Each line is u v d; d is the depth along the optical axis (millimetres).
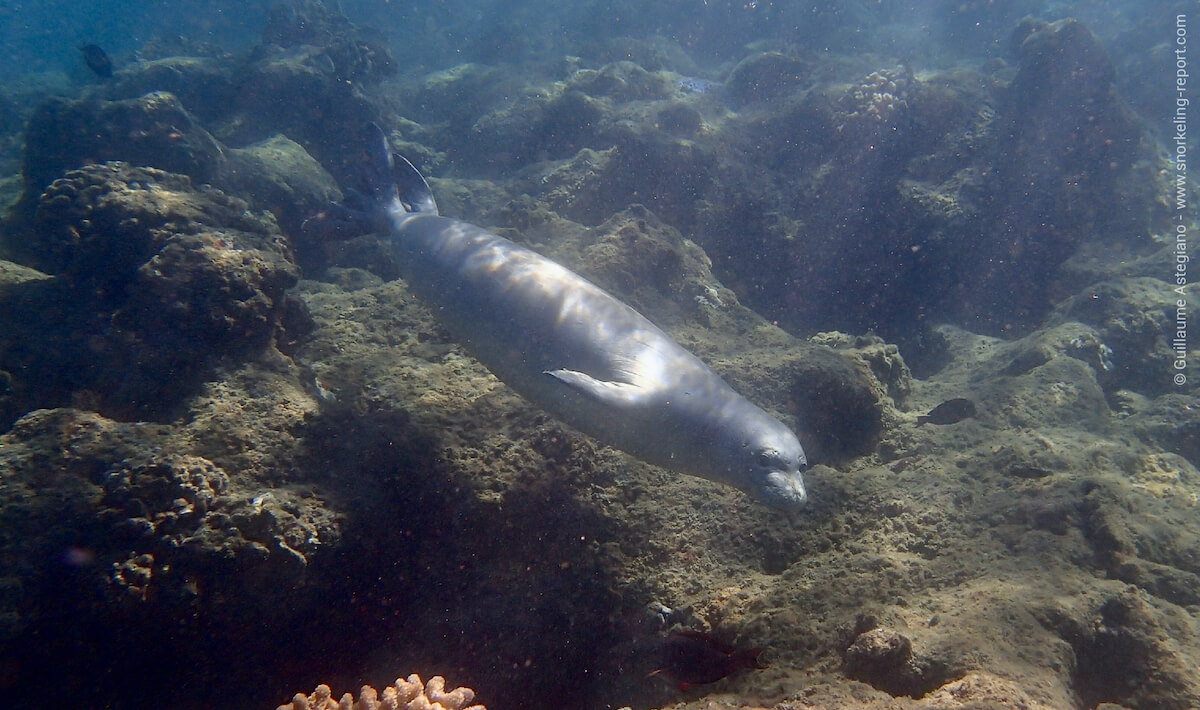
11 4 73688
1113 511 4074
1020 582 3619
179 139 9148
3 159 15141
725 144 11844
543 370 4934
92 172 5992
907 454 5555
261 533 3895
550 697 4352
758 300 11023
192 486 3836
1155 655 3174
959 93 12148
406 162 7312
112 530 3641
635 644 4160
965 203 10664
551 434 5113
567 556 4617
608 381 4715
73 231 5625
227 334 5074
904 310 10805
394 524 4629
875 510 4648
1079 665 3203
